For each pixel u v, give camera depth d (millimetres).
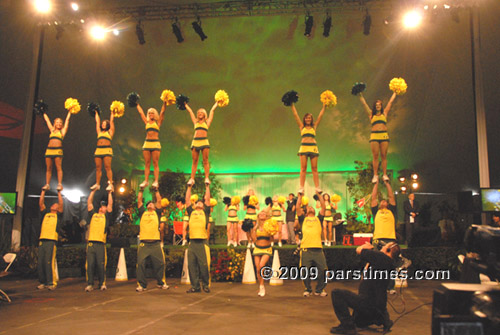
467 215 13094
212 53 17375
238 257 10812
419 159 20344
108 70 17500
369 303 5012
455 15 11898
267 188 22219
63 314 6488
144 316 6238
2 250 11969
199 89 18859
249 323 5711
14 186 16891
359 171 20281
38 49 13242
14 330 5398
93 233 9328
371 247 5266
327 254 11391
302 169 9594
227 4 12867
